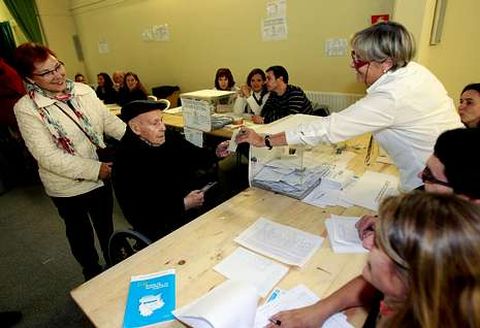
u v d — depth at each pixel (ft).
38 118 5.00
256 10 13.20
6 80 11.19
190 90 17.57
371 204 4.29
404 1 7.84
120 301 2.94
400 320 1.59
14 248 8.30
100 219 6.21
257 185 5.00
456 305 1.38
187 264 3.37
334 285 2.99
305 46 12.35
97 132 5.82
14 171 12.38
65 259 7.67
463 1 8.77
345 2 10.89
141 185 4.99
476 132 2.30
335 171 5.27
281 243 3.62
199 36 15.76
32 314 6.02
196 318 2.44
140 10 17.93
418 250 1.47
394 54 3.51
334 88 12.21
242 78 14.92
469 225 1.42
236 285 2.71
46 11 21.30
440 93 3.79
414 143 3.79
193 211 5.59
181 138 6.13
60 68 5.04
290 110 9.51
